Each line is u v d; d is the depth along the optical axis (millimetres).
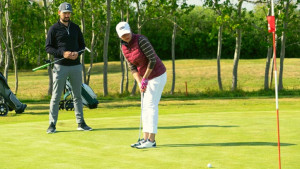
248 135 6242
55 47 7203
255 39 76375
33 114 14750
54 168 4324
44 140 6090
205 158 4703
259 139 5883
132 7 35031
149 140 5488
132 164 4457
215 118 8492
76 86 7141
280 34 29734
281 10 31625
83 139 6145
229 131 6664
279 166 4086
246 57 79062
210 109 14773
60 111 15984
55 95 7000
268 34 30547
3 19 45781
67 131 7000
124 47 5711
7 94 13883
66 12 7008
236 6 30984
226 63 66438
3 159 4801
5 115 13953
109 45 81000
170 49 83062
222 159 4625
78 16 33312
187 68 59094
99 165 4430
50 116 6910
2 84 13758
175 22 35062
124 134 6578
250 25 30719
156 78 5695
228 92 30516
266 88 32094
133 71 5930
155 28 81188
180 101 23297
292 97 25312
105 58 32594
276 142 5633
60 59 7090
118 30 5535
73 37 7137
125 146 5562
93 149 5367
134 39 5594
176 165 4371
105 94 32531
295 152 4957
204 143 5652
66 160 4711
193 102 21984
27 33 40062
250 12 31109
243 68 53938
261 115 9023
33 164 4531
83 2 33875
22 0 36344
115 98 29625
